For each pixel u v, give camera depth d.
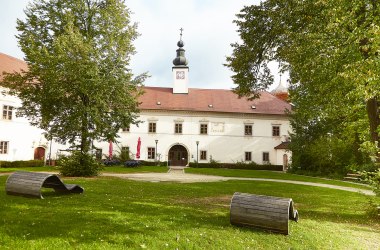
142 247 5.84
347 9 10.99
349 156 31.95
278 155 46.28
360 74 9.73
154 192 13.40
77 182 15.52
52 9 20.75
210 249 6.18
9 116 33.44
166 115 46.84
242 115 47.97
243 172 35.19
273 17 13.82
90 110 18.81
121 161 43.38
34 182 9.47
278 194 15.63
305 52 12.38
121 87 19.66
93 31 21.41
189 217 8.31
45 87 18.55
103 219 7.31
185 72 50.25
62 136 20.42
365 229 9.13
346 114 16.20
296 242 7.04
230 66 16.95
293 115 38.38
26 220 6.88
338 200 14.74
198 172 32.62
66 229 6.42
